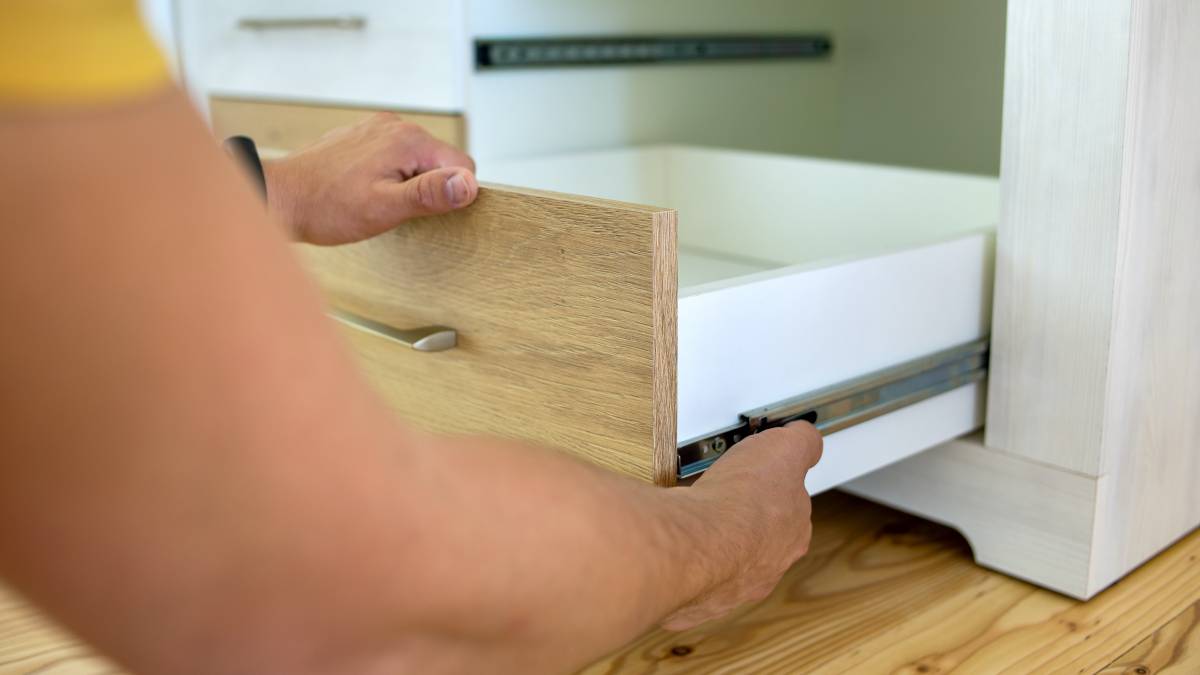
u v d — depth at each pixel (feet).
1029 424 2.53
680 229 4.04
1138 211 2.33
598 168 3.76
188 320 0.54
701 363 1.91
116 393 0.52
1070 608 2.47
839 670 2.21
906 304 2.36
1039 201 2.42
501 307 1.93
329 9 3.89
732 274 3.48
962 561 2.74
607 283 1.71
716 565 1.10
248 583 0.60
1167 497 2.66
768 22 4.58
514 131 3.71
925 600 2.52
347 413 0.62
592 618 0.85
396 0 3.61
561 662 0.85
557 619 0.81
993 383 2.59
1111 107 2.26
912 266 2.36
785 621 2.42
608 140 4.04
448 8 3.44
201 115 0.58
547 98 3.79
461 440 0.82
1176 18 2.30
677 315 1.71
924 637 2.34
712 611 1.41
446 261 2.02
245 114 4.44
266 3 4.18
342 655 0.67
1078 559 2.48
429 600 0.69
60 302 0.50
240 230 0.56
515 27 3.62
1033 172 2.42
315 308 0.61
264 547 0.59
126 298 0.52
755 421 1.99
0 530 0.53
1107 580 2.54
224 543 0.58
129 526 0.55
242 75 4.41
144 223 0.52
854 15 4.90
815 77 4.86
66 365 0.51
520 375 1.92
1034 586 2.59
